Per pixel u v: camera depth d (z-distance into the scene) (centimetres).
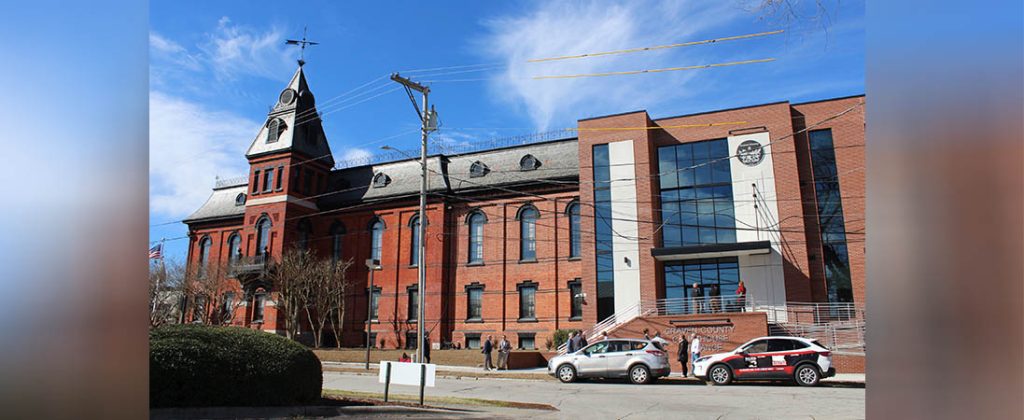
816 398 1489
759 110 3048
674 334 2650
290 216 4194
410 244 4003
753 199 2956
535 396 1616
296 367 1083
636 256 3050
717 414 1238
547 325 3462
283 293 3928
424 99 2514
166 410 884
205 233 4816
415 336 3819
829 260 2817
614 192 3167
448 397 1541
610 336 2756
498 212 3784
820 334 2552
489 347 2698
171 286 4159
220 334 1027
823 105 2983
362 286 4097
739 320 2552
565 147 3831
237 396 978
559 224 3594
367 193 4266
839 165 2892
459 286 3784
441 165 4056
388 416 1112
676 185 3134
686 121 3186
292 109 4406
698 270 3025
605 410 1313
